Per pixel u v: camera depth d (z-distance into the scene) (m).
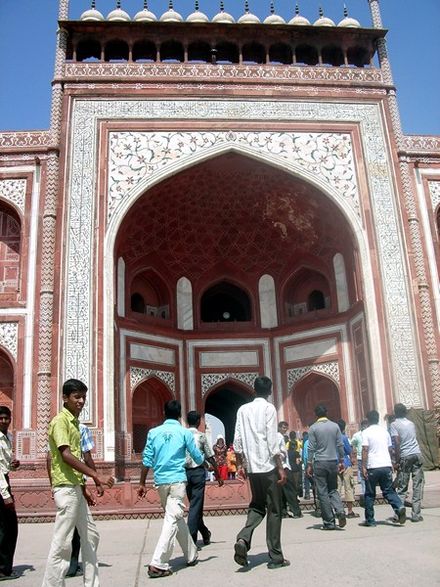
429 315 7.73
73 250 7.56
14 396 7.05
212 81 8.49
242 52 8.98
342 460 3.67
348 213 8.15
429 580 2.12
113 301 7.48
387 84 8.80
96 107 8.25
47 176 7.84
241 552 2.48
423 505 4.50
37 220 7.74
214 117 8.36
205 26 8.67
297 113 8.53
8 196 7.87
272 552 2.51
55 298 7.34
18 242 8.05
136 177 8.01
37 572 2.69
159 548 2.50
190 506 3.21
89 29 8.66
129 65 8.49
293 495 4.52
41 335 7.17
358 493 5.14
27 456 6.80
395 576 2.20
